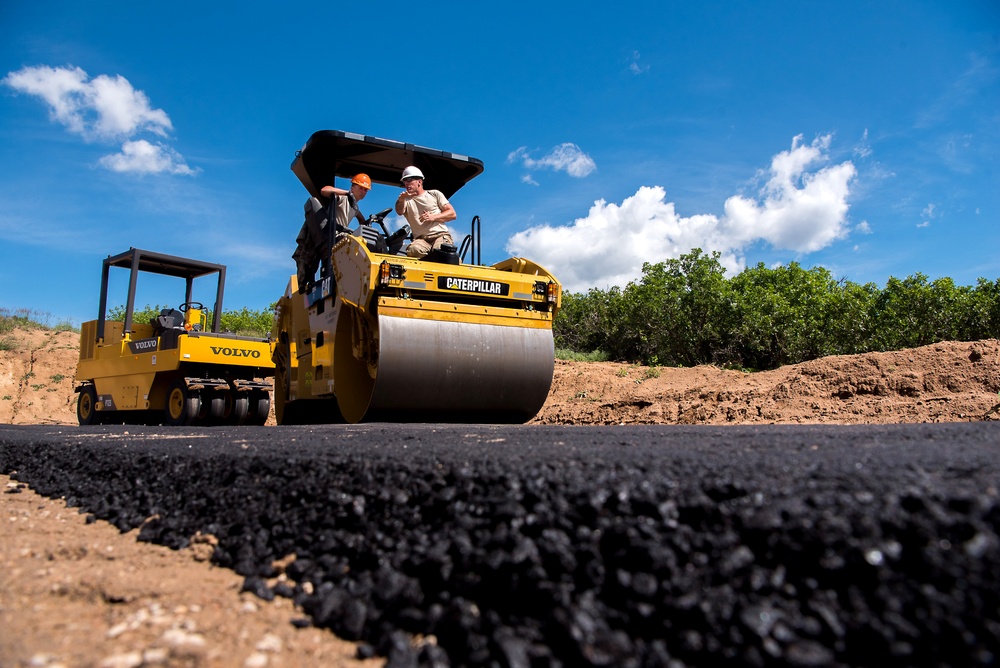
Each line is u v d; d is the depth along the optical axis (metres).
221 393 10.60
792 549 1.45
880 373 8.07
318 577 2.12
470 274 6.25
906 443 2.57
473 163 7.83
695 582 1.47
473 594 1.72
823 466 1.91
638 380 12.07
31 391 19.25
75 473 4.19
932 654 1.21
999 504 1.43
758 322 14.73
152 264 12.04
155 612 1.98
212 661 1.67
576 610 1.51
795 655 1.26
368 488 2.33
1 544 2.81
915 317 13.15
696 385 10.61
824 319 14.53
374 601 1.84
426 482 2.22
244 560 2.34
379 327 5.77
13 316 23.36
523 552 1.68
